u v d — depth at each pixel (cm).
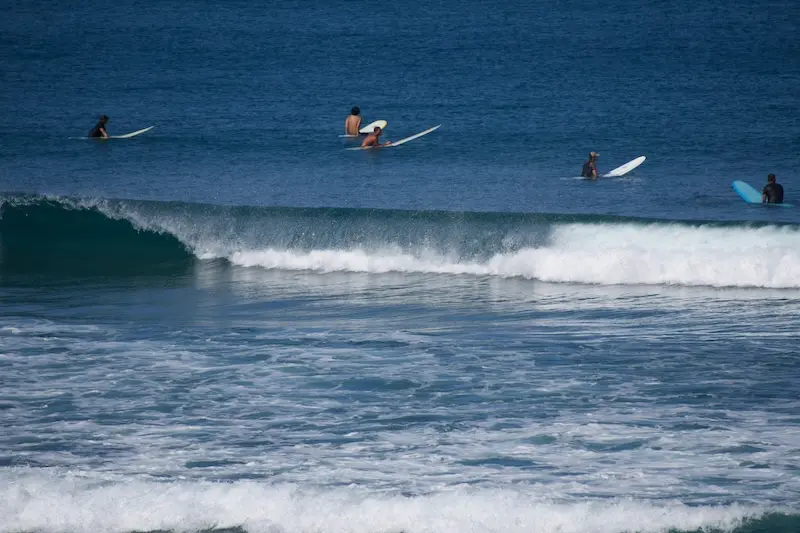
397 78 17862
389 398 4300
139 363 4853
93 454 3697
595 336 5341
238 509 3244
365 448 3734
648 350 5016
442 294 6569
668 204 8631
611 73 18250
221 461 3631
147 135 12612
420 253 7319
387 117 14200
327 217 7562
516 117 13925
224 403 4250
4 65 19412
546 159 11019
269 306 6322
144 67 19375
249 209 7781
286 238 7644
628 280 6731
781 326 5503
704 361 4800
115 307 6291
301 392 4397
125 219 8094
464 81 17462
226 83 17425
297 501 3269
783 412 4031
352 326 5688
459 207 8656
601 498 3275
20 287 6975
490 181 9819
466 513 3173
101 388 4456
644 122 13350
